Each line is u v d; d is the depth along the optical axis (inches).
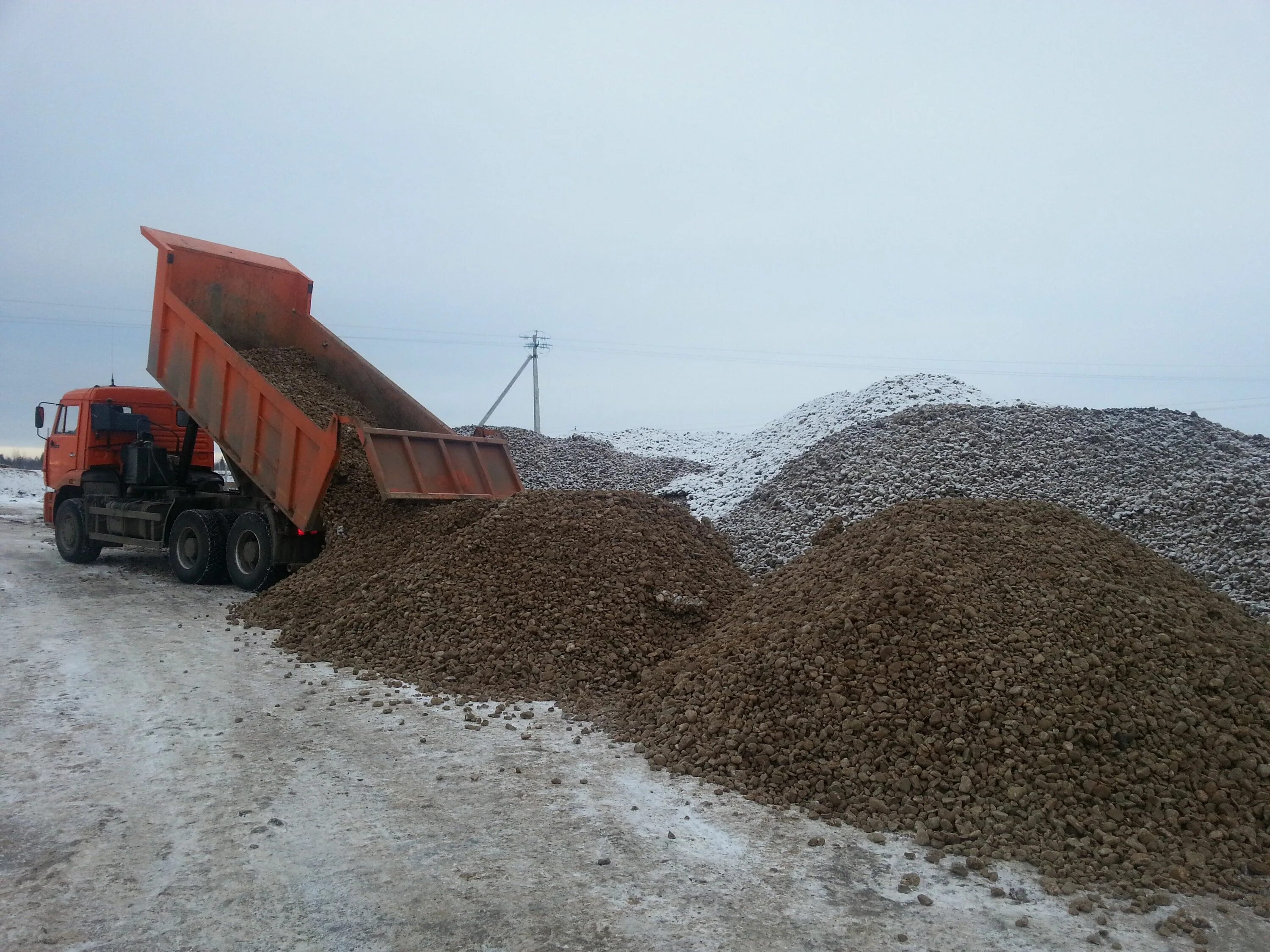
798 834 190.1
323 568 407.5
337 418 414.0
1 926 144.2
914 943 146.8
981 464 510.9
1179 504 432.8
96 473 570.9
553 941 143.9
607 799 206.1
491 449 472.4
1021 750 205.9
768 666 248.8
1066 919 155.6
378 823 188.7
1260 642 246.8
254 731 247.8
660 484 832.3
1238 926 154.0
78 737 239.1
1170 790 194.1
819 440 654.5
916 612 248.1
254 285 522.0
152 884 159.5
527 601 332.5
